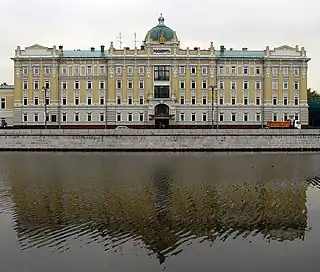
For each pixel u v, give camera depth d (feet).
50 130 312.29
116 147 309.01
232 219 107.04
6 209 117.08
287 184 159.12
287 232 96.22
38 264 77.51
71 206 120.67
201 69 441.27
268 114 442.91
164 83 440.86
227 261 78.69
